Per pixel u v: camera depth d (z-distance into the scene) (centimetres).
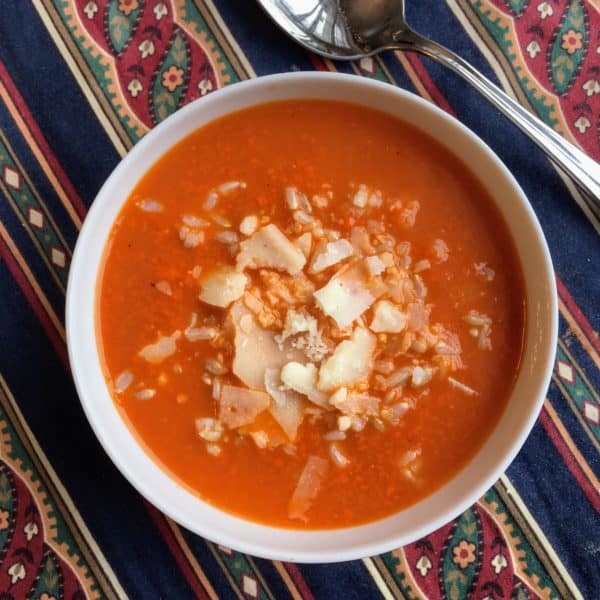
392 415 27
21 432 30
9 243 30
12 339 30
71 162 30
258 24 30
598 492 30
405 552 30
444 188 27
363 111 27
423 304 27
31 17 30
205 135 27
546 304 26
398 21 30
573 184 30
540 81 30
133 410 27
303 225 27
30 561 29
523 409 27
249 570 30
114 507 30
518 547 30
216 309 27
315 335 27
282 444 27
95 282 27
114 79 30
